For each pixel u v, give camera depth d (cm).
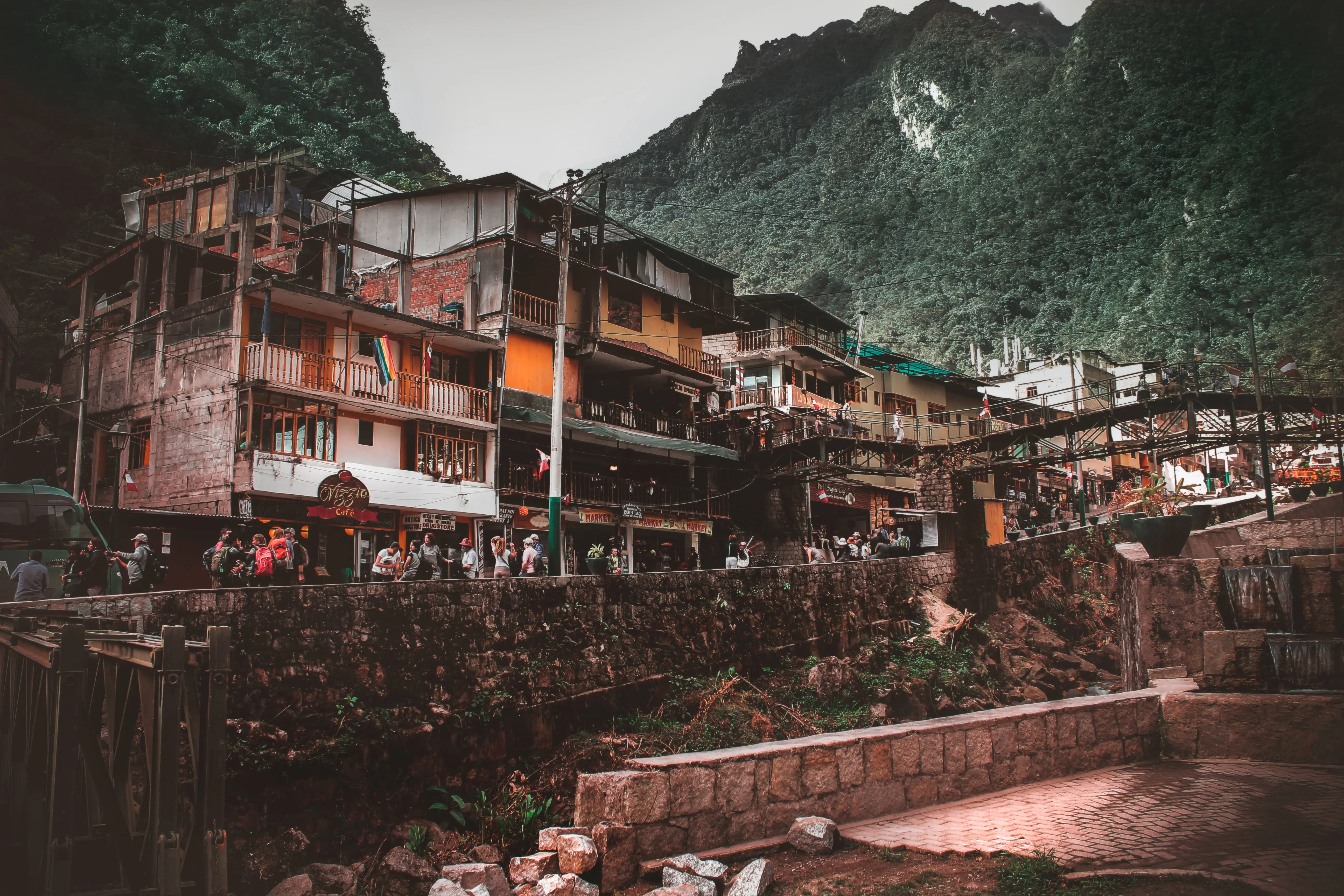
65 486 2708
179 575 2017
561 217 2702
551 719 1620
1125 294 9719
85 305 2811
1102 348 8706
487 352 2772
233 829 1141
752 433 3525
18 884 859
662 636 1945
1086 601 3391
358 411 2416
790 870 797
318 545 2312
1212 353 7144
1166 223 10281
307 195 3628
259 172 3988
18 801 903
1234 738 1031
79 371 2752
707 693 1911
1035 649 2912
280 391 2211
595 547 2370
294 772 1221
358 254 3200
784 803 887
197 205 4084
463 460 2645
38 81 4575
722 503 3553
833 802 906
